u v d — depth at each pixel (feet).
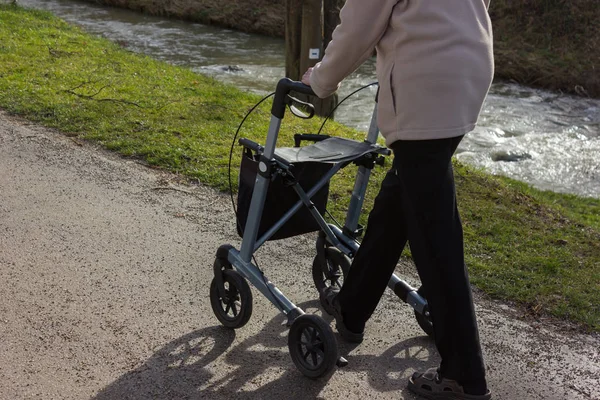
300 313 8.70
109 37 48.49
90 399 8.34
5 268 11.45
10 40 29.96
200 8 56.75
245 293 9.32
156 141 18.04
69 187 15.08
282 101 8.40
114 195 14.80
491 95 40.50
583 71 43.06
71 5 61.67
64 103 20.93
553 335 10.20
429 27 7.33
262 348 9.54
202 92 24.00
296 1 25.45
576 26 47.29
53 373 8.80
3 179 15.31
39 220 13.38
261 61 42.80
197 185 15.60
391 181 8.37
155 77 25.95
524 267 12.33
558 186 25.40
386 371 9.12
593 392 8.93
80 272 11.47
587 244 13.67
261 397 8.48
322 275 10.80
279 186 9.01
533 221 14.73
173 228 13.38
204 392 8.55
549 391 8.92
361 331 9.63
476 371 7.98
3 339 9.47
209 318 10.28
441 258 7.76
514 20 49.44
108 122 19.45
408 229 8.02
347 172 16.57
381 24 7.54
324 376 8.58
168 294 10.93
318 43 25.61
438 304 7.89
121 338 9.64
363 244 8.85
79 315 10.18
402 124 7.58
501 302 11.11
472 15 7.59
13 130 18.51
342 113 32.60
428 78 7.34
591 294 11.39
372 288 9.04
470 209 15.03
